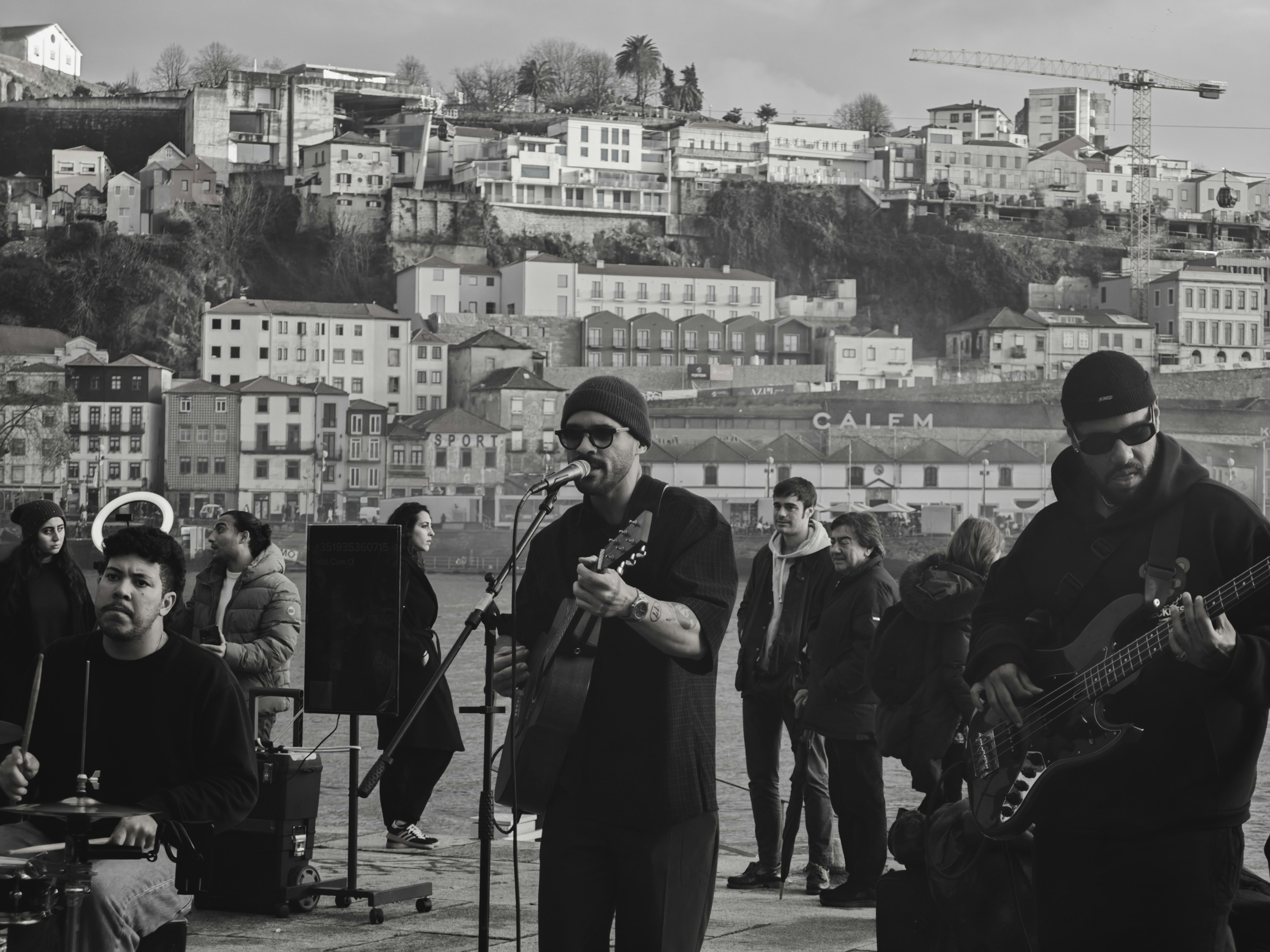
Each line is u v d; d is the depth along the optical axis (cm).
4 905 432
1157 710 394
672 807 436
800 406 13100
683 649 421
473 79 19975
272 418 11812
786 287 16088
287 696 756
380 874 841
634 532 443
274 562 890
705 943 658
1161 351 15512
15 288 14012
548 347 13988
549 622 470
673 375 14138
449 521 11031
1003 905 479
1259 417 13275
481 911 541
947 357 15625
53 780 504
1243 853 405
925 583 713
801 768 791
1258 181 19538
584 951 442
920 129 18550
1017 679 416
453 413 12169
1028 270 16775
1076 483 419
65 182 15862
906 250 16488
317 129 16050
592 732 442
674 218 15875
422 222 14788
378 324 13125
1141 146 19900
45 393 11819
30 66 17712
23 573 809
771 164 17125
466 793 1588
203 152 15712
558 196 15488
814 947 650
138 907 487
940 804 648
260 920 707
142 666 504
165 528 868
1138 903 398
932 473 11912
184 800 479
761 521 11019
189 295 13975
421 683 948
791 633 823
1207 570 391
